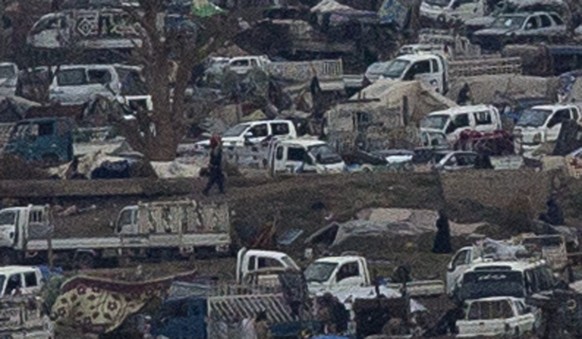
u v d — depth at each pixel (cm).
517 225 15950
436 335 12394
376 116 19000
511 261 13438
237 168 17350
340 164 17375
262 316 12556
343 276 13738
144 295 12694
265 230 15338
